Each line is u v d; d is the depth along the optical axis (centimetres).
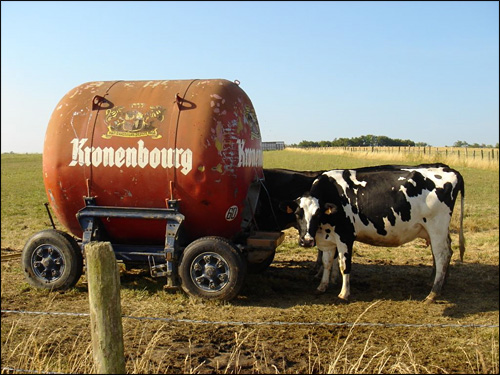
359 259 1009
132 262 805
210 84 761
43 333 600
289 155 6181
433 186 739
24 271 779
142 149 732
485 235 1239
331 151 6988
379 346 567
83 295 761
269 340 586
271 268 953
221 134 725
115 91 785
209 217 740
